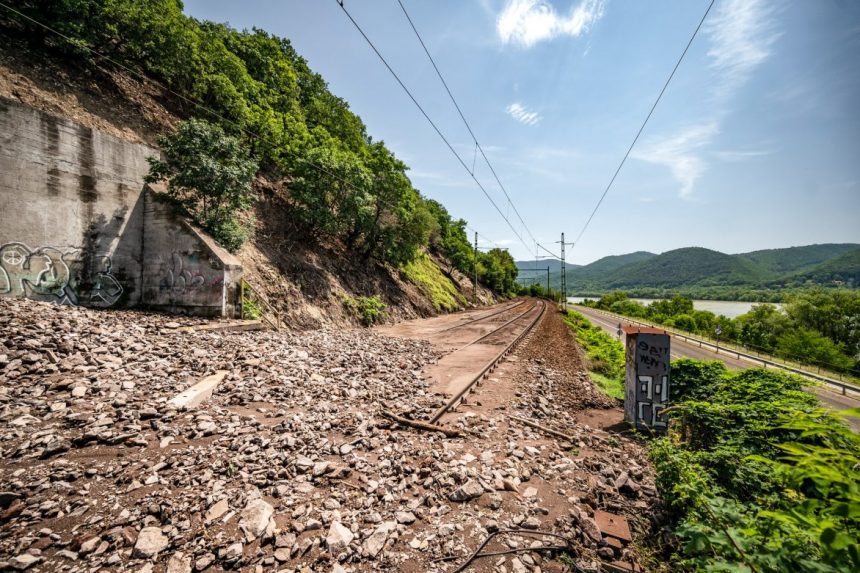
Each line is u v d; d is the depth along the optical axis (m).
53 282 11.62
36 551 3.08
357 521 3.77
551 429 6.70
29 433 4.82
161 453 4.73
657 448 4.62
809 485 3.98
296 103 33.22
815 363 30.30
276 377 7.91
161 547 3.21
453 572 3.17
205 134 14.16
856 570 1.69
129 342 8.18
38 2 14.72
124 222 13.72
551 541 3.60
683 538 3.76
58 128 11.70
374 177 27.03
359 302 23.53
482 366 11.80
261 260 18.59
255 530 3.46
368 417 6.61
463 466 4.89
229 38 28.56
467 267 58.84
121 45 18.42
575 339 24.23
